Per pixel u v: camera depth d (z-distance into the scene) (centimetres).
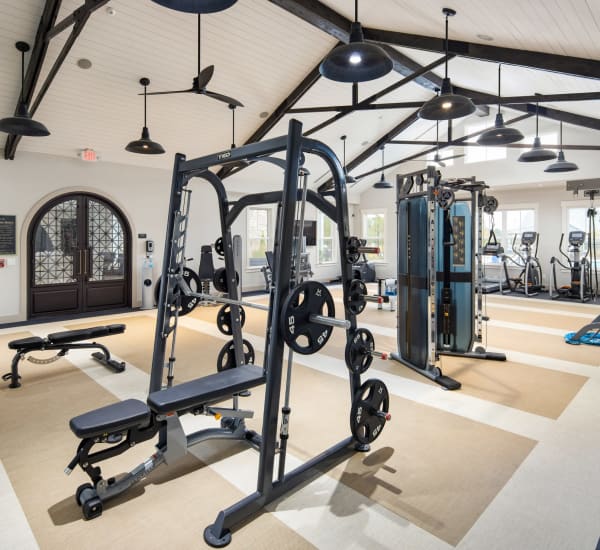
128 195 836
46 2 457
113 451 220
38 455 270
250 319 732
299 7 485
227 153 247
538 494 224
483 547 186
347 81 334
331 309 237
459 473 245
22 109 454
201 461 263
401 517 206
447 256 477
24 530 198
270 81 702
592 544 187
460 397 365
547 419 319
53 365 464
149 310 822
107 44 553
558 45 414
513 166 1045
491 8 373
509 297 962
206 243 977
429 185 405
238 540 191
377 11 481
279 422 315
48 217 752
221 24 570
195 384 233
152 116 713
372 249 246
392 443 282
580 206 1020
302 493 226
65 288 776
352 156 1064
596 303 876
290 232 213
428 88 755
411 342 447
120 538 193
